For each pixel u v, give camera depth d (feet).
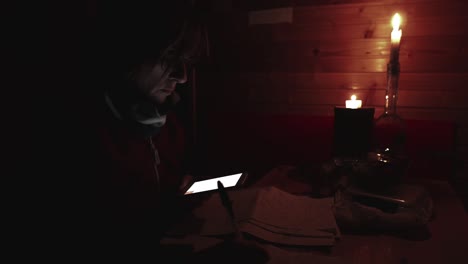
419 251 2.30
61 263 2.26
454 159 5.04
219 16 6.08
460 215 2.98
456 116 5.06
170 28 2.81
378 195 2.95
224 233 2.54
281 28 5.76
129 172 2.97
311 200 3.16
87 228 2.39
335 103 5.62
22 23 4.38
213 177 3.76
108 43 2.91
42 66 3.93
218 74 6.27
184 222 2.81
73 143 2.61
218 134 6.24
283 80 5.89
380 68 5.30
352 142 4.03
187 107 6.44
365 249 2.35
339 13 5.41
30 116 2.67
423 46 5.06
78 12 4.54
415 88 5.18
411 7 5.04
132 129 3.27
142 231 2.77
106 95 3.06
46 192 2.39
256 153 6.03
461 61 4.93
